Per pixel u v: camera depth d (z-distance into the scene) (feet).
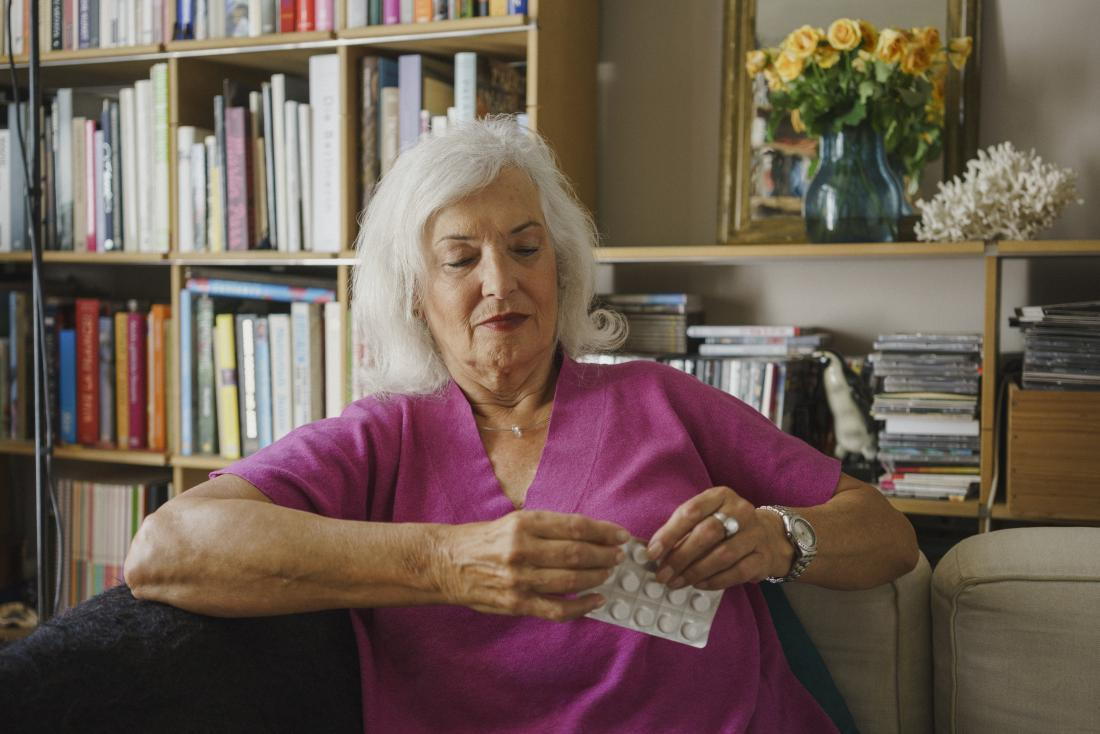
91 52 7.25
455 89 6.70
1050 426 5.62
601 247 6.84
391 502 3.83
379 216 4.05
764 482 3.91
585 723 3.39
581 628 3.45
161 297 8.41
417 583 3.01
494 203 3.80
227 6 7.00
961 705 3.88
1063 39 6.61
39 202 5.70
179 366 7.21
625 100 7.52
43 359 5.75
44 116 7.75
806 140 6.97
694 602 3.17
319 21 6.81
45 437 5.79
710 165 7.36
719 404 4.04
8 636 7.60
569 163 6.98
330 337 6.92
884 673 4.08
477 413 4.02
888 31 5.97
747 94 7.11
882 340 6.10
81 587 7.64
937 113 6.46
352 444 3.76
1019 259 6.74
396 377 4.05
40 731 2.58
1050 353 5.66
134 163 7.31
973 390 5.94
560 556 2.88
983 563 3.90
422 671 3.55
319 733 3.29
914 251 5.87
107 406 7.54
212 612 3.10
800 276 7.18
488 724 3.51
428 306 3.92
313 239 6.95
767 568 3.34
